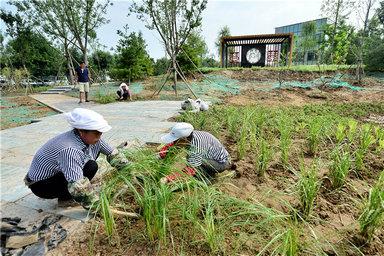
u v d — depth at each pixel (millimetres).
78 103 10344
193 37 16984
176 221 2168
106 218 1997
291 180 3037
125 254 1956
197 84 14188
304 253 1913
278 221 2139
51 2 17453
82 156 2248
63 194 2537
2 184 3121
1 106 10406
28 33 21641
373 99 9930
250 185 3010
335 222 2363
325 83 12703
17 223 2252
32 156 4133
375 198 2109
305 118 5961
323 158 3787
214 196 2164
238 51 25094
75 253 1978
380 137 4117
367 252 2016
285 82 14078
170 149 2574
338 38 19656
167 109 8016
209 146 2912
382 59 14609
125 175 2197
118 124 6062
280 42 21859
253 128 4484
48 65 31047
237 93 11742
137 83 16234
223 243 2029
